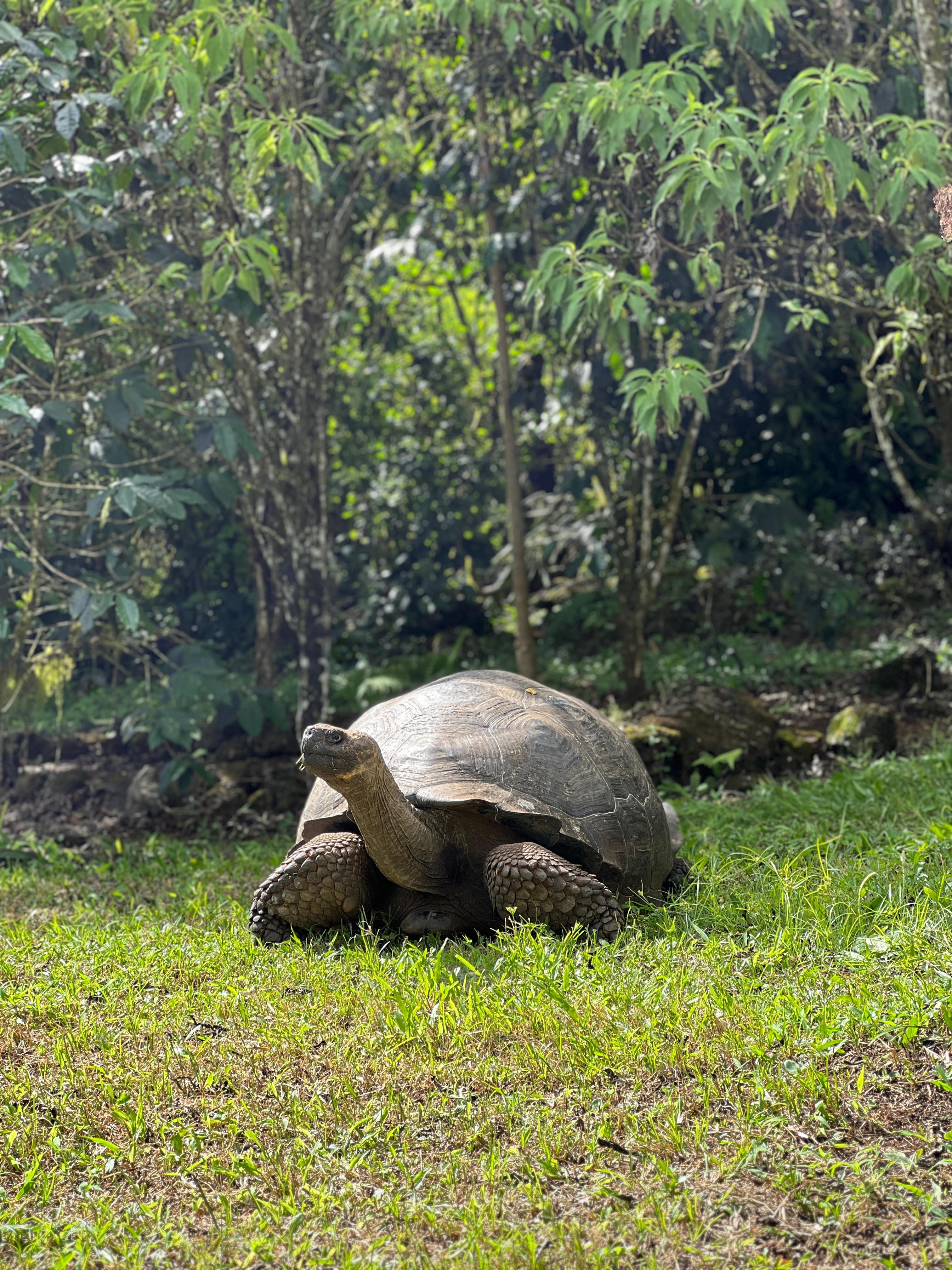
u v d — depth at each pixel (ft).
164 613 29.91
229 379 21.17
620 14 16.89
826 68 15.24
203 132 18.16
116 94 17.54
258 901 10.67
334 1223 6.14
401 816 10.05
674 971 8.89
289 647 30.12
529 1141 6.81
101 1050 8.21
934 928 9.12
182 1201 6.52
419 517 32.07
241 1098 7.45
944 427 23.11
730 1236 5.90
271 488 20.38
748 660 26.07
